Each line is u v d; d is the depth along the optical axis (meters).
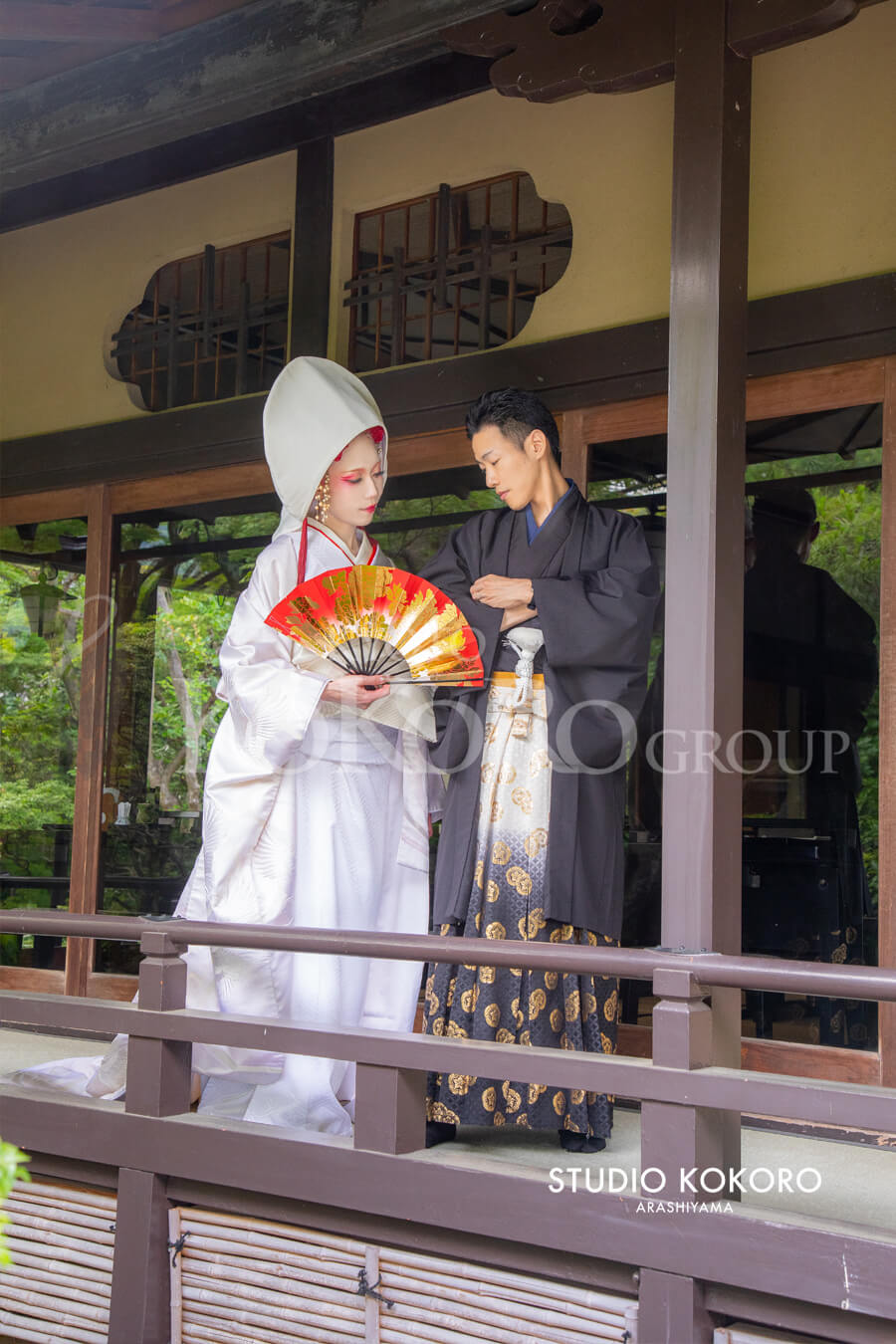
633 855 3.72
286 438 3.08
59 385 4.93
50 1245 2.86
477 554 3.02
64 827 4.87
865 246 3.34
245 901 3.00
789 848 3.83
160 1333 2.69
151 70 3.43
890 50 3.35
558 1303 2.29
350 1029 2.55
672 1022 2.24
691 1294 2.14
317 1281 2.54
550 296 3.82
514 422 2.95
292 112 4.34
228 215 4.53
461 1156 2.45
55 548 4.96
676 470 2.51
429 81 4.07
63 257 4.95
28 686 4.99
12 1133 2.91
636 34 2.70
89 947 4.73
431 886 3.85
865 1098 2.04
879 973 2.09
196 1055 2.92
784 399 3.48
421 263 4.10
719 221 2.51
